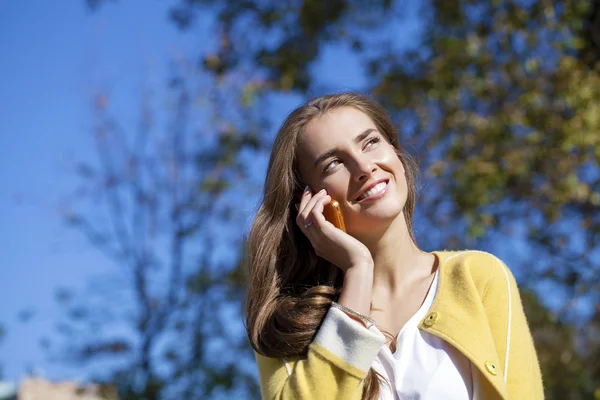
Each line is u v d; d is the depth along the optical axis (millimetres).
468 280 2842
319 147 3059
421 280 2959
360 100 3191
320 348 2760
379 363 2773
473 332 2723
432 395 2654
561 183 9406
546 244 9672
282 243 3203
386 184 2982
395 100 9891
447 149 9641
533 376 2742
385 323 2904
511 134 9609
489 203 9570
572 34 9570
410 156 3336
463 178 9352
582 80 9438
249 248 3221
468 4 10086
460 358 2721
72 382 14734
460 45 9820
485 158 9547
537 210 9641
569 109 9609
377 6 10508
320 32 10672
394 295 2955
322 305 2930
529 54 9758
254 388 12109
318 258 3188
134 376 12195
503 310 2811
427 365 2709
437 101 9969
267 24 10773
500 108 9820
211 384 11828
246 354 12188
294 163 3174
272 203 3209
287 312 2949
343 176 3012
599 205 9516
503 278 2879
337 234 2949
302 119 3143
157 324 12719
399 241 2998
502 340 2764
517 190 9711
